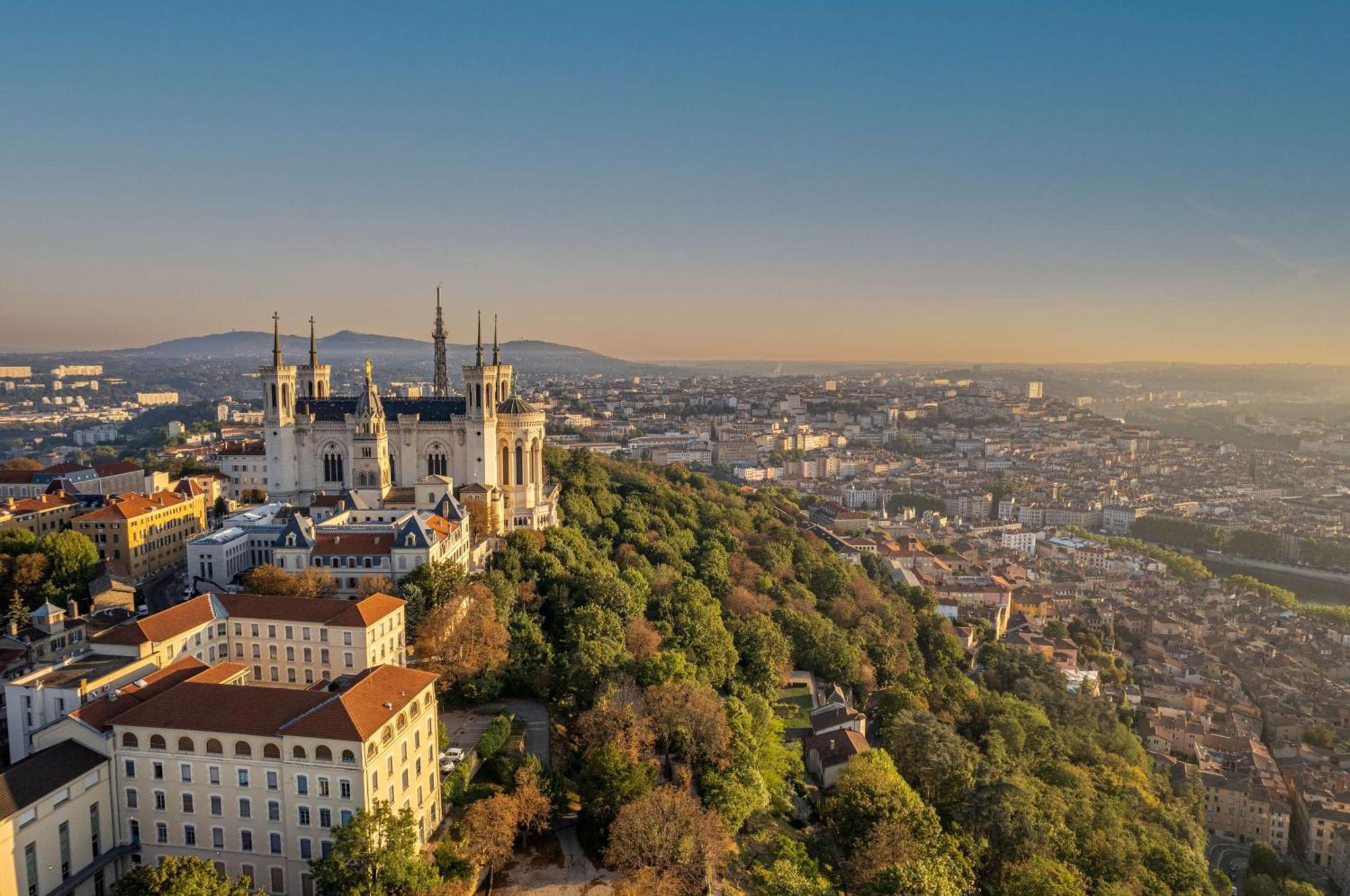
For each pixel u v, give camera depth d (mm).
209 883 144125
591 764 195125
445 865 170000
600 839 188625
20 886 154375
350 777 165500
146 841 175375
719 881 180500
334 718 167375
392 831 157125
